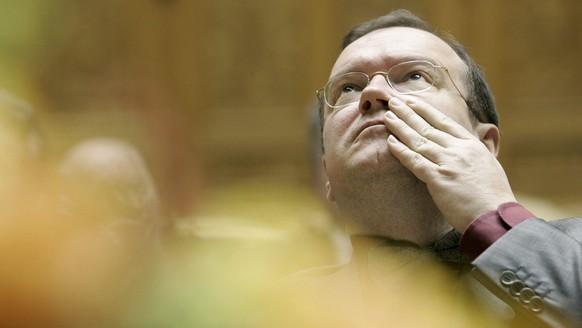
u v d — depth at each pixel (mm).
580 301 1655
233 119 8328
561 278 1683
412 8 8320
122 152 648
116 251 638
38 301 613
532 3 8320
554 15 8320
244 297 686
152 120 664
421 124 2121
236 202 759
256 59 8438
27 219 612
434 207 2135
